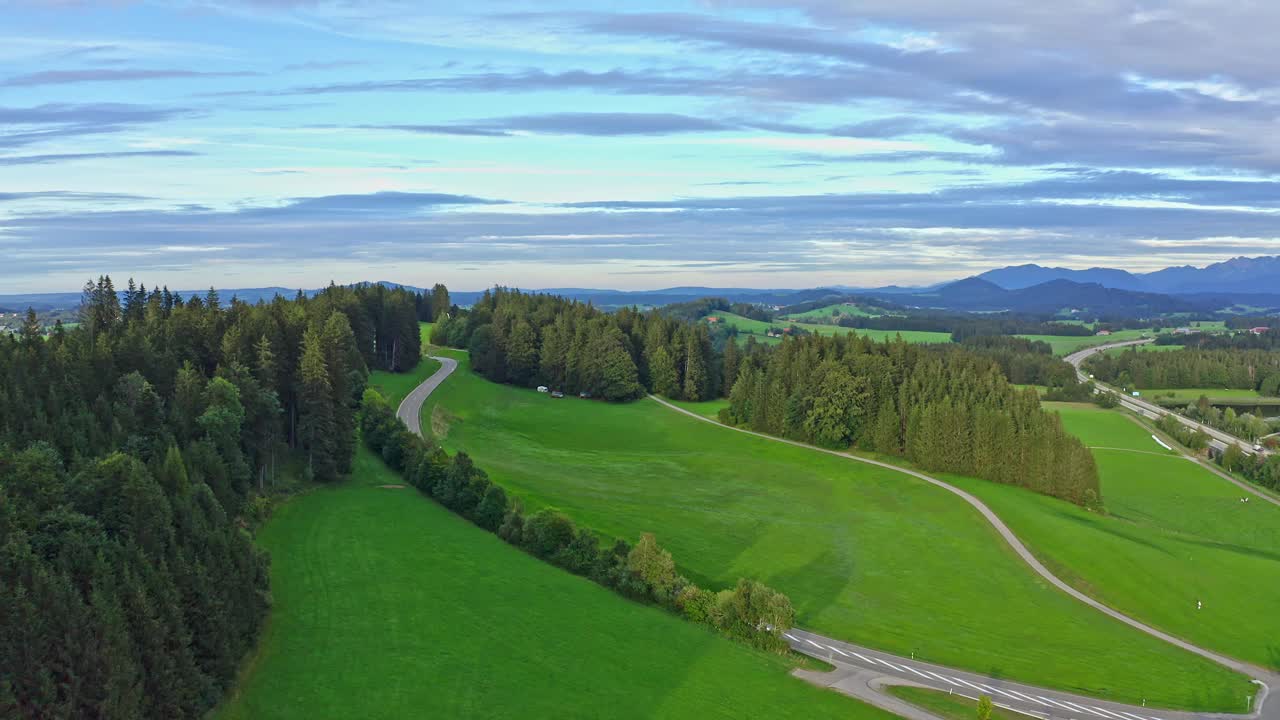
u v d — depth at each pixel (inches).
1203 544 4411.9
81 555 1824.6
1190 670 2874.0
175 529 2095.2
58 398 2906.0
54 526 1929.1
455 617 2501.2
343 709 1927.9
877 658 2753.4
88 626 1654.8
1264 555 4370.1
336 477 3885.3
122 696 1626.5
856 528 4274.1
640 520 3949.3
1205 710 2551.7
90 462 2282.2
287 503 3405.5
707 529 3983.8
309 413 3841.0
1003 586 3587.6
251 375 3892.7
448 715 1959.9
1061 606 3427.7
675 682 2315.5
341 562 2837.1
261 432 3533.5
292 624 2325.3
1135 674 2787.9
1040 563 3937.0
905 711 2327.8
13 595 1606.8
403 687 2054.6
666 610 2901.1
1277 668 3002.0
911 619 3149.6
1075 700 2534.5
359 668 2124.8
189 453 2810.0
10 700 1497.3
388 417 4579.2
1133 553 3988.7
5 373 3051.2
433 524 3390.7
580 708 2084.2
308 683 2025.1
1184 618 3398.1
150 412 3061.0
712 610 2824.8
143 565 1884.8
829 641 2876.5
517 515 3376.0
